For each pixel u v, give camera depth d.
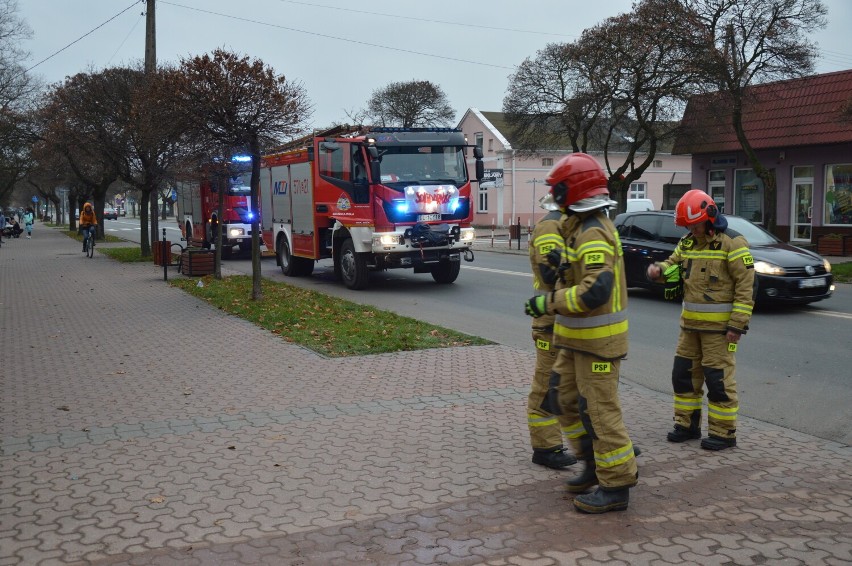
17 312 12.76
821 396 6.91
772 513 4.18
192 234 27.73
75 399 6.84
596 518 4.12
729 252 5.23
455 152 15.69
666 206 35.91
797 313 11.66
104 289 16.25
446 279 16.89
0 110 31.94
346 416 6.20
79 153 24.81
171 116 13.62
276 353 8.88
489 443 5.48
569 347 4.14
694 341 5.41
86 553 3.76
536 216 53.69
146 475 4.85
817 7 20.69
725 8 21.03
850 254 23.31
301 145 17.72
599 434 4.12
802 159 26.45
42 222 89.50
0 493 4.55
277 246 19.66
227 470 4.94
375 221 15.12
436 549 3.78
